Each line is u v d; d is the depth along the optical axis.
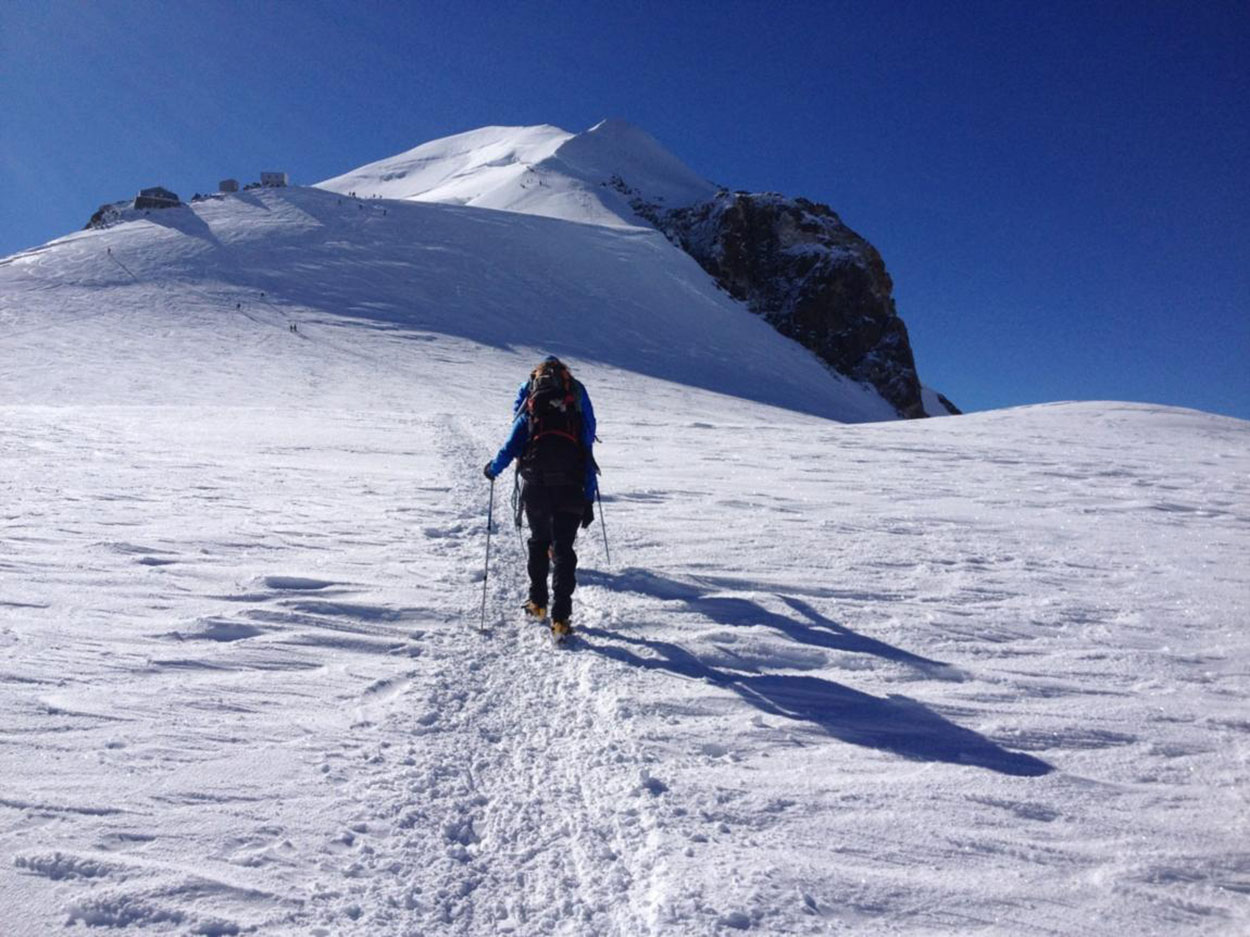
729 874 2.21
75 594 4.37
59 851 2.04
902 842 2.42
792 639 4.36
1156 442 15.96
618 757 2.96
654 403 45.44
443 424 17.12
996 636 4.50
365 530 6.55
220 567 5.14
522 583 5.44
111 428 12.87
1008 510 8.72
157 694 3.15
